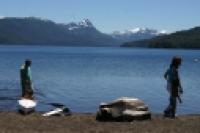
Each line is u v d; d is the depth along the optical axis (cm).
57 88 4788
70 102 3678
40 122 2194
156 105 3575
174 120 2297
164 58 15500
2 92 4147
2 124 2116
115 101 2291
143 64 10850
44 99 3803
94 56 17412
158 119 2312
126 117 2230
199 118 2388
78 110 3228
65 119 2294
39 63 10719
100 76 6706
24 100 2481
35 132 1973
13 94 3978
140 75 7006
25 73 2527
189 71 8162
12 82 5269
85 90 4641
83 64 10494
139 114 2253
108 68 8912
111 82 5694
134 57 16575
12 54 17788
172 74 2362
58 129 2042
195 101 3788
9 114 2405
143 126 2122
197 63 11831
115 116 2238
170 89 2370
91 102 3703
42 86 4978
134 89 4812
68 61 12219
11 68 8125
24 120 2234
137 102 2292
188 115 2538
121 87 5031
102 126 2116
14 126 2081
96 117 2309
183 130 2066
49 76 6538
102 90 4669
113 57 16350
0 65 9156
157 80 6062
